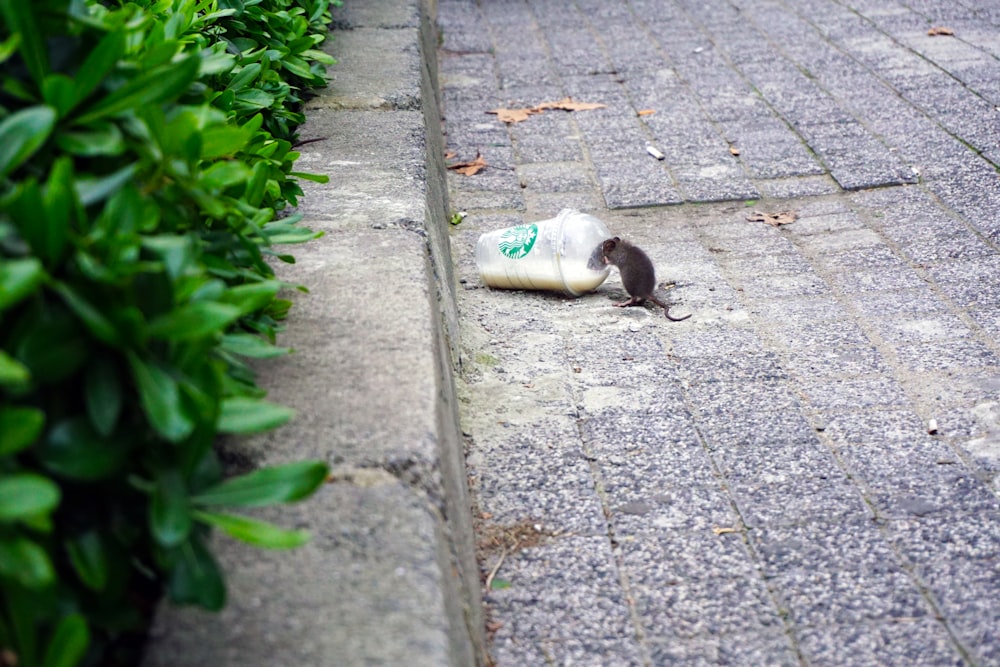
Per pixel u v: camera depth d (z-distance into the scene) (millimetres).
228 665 1593
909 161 5648
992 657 2346
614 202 5418
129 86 1711
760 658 2361
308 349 2521
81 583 1574
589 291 4453
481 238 4523
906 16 8477
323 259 3113
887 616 2486
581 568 2682
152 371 1489
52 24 1754
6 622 1363
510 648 2404
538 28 9008
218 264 2113
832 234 4902
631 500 2973
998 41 7637
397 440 2135
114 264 1477
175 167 1915
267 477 1654
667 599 2564
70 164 1446
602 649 2398
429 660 1611
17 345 1438
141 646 1703
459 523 2330
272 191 2971
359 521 1931
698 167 5793
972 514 2863
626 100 6996
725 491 3000
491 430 3346
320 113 4652
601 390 3607
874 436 3266
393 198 3645
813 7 9023
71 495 1552
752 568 2672
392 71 5211
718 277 4527
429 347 2533
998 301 4141
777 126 6320
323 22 5734
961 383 3564
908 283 4359
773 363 3756
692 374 3705
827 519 2859
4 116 1648
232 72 3615
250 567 1811
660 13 9227
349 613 1706
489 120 6781
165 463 1571
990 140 5832
